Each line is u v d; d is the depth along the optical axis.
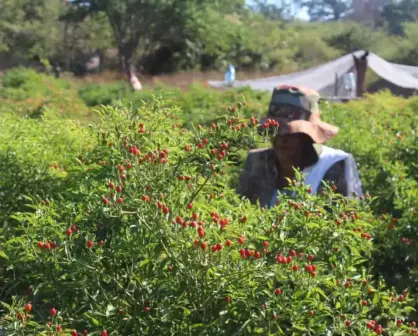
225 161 3.27
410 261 5.33
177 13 54.41
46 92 23.84
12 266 3.26
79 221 3.28
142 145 3.66
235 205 3.69
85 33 59.31
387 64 36.12
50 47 57.00
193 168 3.32
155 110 3.85
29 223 3.38
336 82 33.31
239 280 2.94
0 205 4.77
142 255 3.04
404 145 7.21
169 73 57.19
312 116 4.47
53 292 3.18
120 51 56.16
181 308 2.96
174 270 2.98
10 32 55.53
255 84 33.56
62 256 3.13
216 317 2.98
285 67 62.59
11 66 56.56
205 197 3.40
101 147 3.84
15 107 18.14
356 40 69.62
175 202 3.17
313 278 2.96
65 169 5.13
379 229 5.39
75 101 18.89
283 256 2.99
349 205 3.37
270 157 4.56
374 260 5.28
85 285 3.02
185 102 17.50
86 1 54.94
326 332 3.04
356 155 7.35
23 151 5.05
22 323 2.79
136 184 3.15
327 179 4.39
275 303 2.91
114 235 3.18
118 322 2.99
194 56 57.72
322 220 3.20
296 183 3.47
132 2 54.12
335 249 3.28
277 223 3.16
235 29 59.62
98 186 3.42
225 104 15.44
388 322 3.44
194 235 2.94
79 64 59.97
